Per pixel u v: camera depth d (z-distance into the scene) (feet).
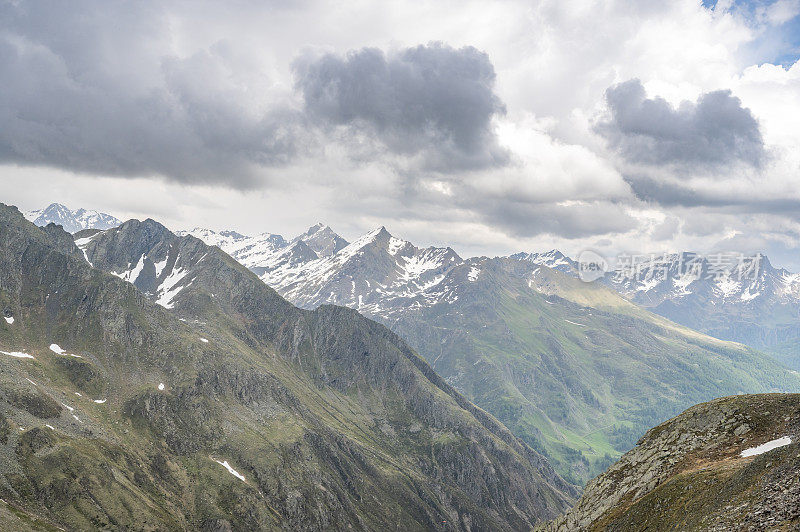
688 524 216.33
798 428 262.47
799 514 173.37
